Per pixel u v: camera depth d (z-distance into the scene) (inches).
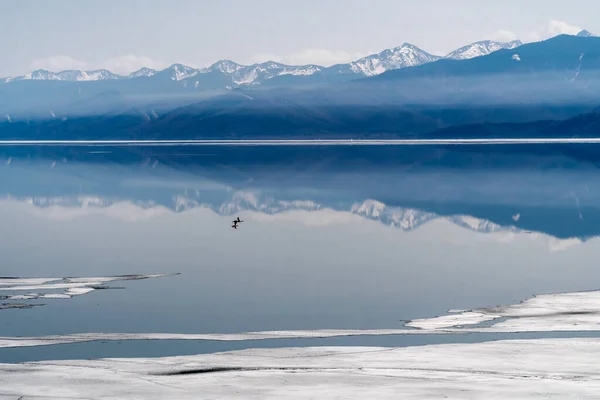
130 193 7017.7
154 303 2447.1
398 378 1541.6
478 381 1514.5
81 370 1621.6
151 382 1520.7
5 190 7436.0
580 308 2300.7
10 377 1561.3
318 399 1395.2
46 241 3998.5
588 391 1430.9
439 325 2122.3
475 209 5502.0
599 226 4493.1
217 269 3112.7
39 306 2390.5
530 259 3353.8
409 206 5753.0
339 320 2215.8
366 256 3457.2
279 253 3545.8
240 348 1882.4
